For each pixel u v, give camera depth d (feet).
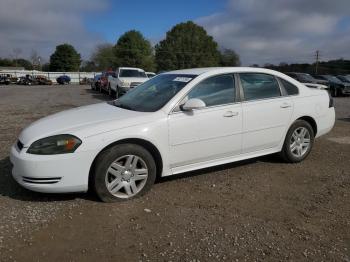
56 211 13.38
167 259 10.55
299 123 19.42
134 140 14.51
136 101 17.03
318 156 21.39
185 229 12.25
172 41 277.64
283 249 11.16
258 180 17.06
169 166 15.52
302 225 12.68
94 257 10.62
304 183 16.80
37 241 11.37
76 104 53.93
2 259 10.42
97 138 13.75
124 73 63.21
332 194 15.52
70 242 11.36
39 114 40.34
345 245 11.46
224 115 16.48
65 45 319.27
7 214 13.06
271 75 18.79
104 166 13.87
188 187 16.02
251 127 17.46
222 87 16.96
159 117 15.02
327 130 21.08
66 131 13.83
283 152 19.30
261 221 12.92
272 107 18.12
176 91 16.01
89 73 247.70
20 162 13.53
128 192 14.46
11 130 28.84
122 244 11.30
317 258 10.73
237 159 17.51
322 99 20.53
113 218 12.94
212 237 11.76
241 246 11.27
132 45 281.13
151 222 12.70
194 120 15.69
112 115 15.26
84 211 13.43
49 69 329.52
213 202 14.47
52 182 13.48
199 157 16.16
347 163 20.07
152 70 286.05
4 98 68.28
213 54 281.95
